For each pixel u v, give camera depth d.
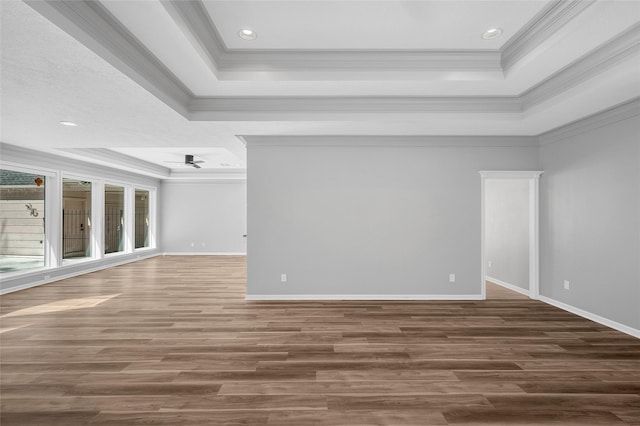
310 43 3.18
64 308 4.79
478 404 2.39
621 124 3.77
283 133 4.91
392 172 5.27
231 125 4.30
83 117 3.93
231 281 6.77
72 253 7.50
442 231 5.27
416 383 2.68
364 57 3.37
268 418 2.23
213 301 5.20
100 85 2.92
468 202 5.27
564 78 3.33
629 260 3.71
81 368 2.92
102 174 8.20
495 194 6.70
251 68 3.43
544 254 5.15
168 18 2.33
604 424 2.18
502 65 3.39
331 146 5.26
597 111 3.80
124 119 4.00
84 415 2.25
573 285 4.55
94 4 2.17
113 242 9.12
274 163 5.27
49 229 6.76
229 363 3.03
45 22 1.94
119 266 8.75
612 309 3.94
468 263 5.27
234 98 4.01
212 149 7.25
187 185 11.52
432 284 5.27
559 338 3.63
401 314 4.50
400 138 5.23
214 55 3.24
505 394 2.52
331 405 2.38
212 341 3.55
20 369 2.90
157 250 11.23
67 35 2.09
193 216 11.53
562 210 4.75
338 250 5.29
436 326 4.02
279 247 5.29
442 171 5.26
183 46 2.72
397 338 3.63
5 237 5.93
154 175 10.10
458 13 2.65
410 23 2.81
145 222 10.88
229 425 2.16
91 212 8.13
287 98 4.02
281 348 3.37
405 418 2.23
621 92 3.19
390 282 5.28
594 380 2.73
